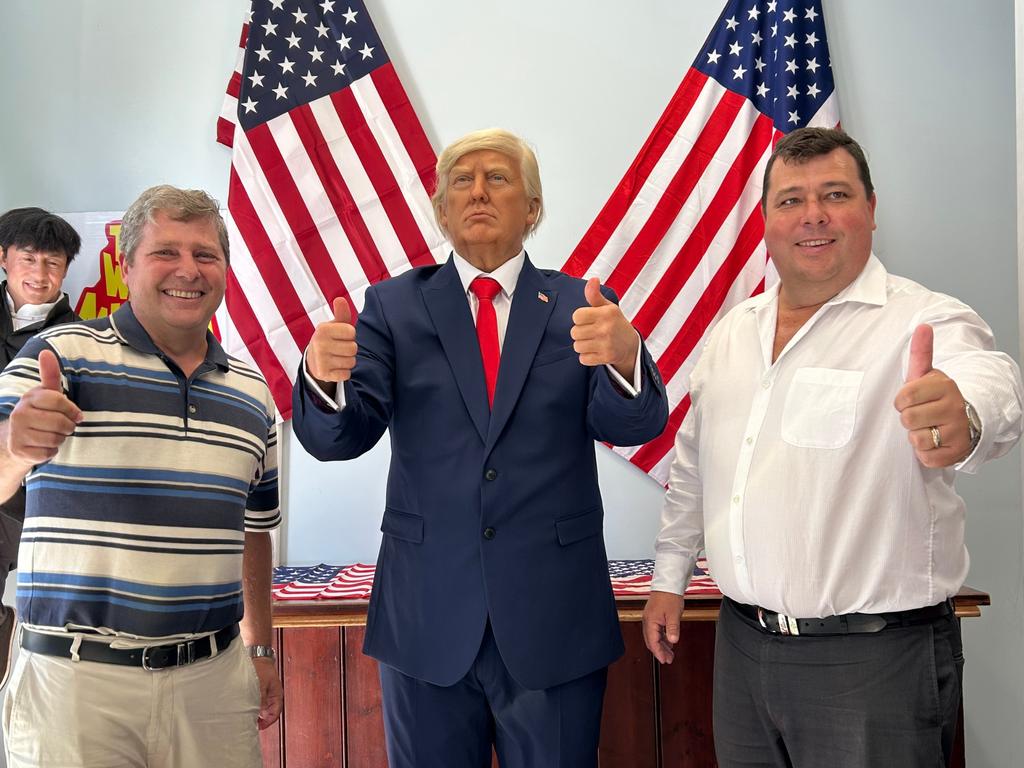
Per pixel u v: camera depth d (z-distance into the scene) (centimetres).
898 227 272
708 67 273
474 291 160
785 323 164
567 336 156
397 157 275
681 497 182
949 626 147
